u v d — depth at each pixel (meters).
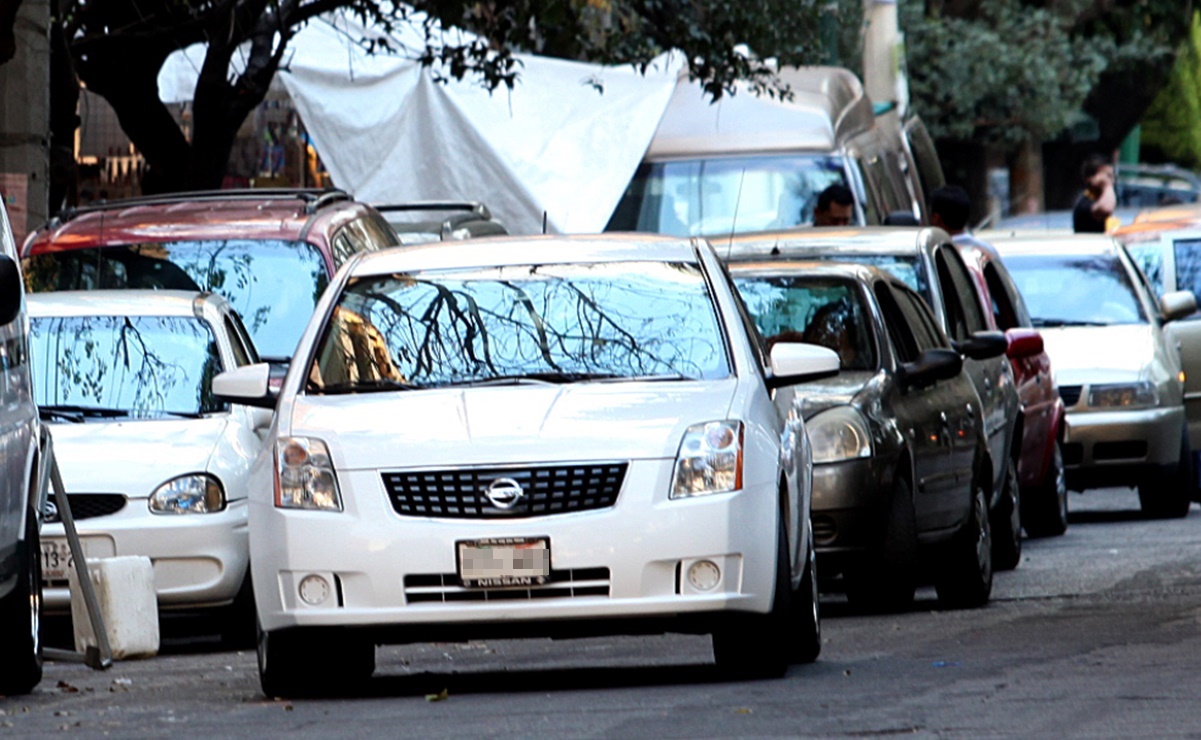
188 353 46.72
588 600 31.58
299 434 32.72
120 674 39.31
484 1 70.00
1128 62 176.25
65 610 43.41
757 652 32.84
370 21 72.50
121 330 47.00
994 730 26.92
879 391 44.62
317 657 32.84
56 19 64.19
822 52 88.38
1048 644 36.84
